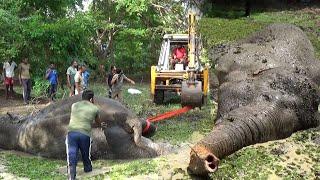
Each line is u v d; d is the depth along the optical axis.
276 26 14.19
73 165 7.78
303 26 21.09
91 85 21.38
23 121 10.11
